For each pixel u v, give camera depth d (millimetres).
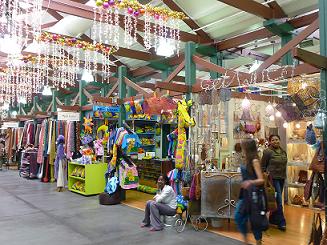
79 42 7023
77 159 7930
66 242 4125
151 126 9211
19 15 5824
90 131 8406
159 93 6359
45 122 9914
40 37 6496
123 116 7582
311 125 4309
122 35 8953
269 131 7047
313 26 4070
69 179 7996
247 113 6535
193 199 4801
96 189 7445
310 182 3842
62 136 8453
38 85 11648
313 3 6277
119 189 6590
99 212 5777
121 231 4613
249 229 3936
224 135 5996
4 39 5457
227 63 10117
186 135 5500
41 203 6504
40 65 10031
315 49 7902
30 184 9133
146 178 8516
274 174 4750
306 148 6395
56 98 11180
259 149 6184
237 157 5441
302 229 4734
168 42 7180
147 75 11938
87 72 8867
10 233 4484
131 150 6746
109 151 7070
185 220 4957
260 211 3363
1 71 9977
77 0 7219
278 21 6598
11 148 13547
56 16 8070
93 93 13234
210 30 8250
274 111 6996
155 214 4703
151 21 7441
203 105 5434
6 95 13578
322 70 3631
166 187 4863
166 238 4301
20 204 6391
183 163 5367
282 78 4293
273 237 4375
